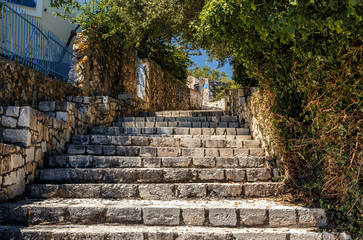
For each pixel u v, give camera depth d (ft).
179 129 21.56
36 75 17.78
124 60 33.65
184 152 17.33
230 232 10.50
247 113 22.21
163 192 13.39
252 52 15.28
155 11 30.66
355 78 11.10
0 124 13.08
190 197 13.42
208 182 14.70
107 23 29.12
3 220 10.98
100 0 30.14
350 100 11.23
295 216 11.35
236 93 26.58
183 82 58.03
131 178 14.39
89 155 16.74
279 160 15.20
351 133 11.17
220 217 11.32
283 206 11.81
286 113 14.61
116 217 11.27
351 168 11.03
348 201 11.07
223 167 15.97
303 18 9.21
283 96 14.87
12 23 16.16
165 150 17.22
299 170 13.84
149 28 32.89
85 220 11.20
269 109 16.22
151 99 39.11
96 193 13.19
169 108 48.85
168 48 46.29
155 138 18.78
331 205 11.66
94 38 27.40
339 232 10.61
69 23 39.60
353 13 8.63
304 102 13.52
